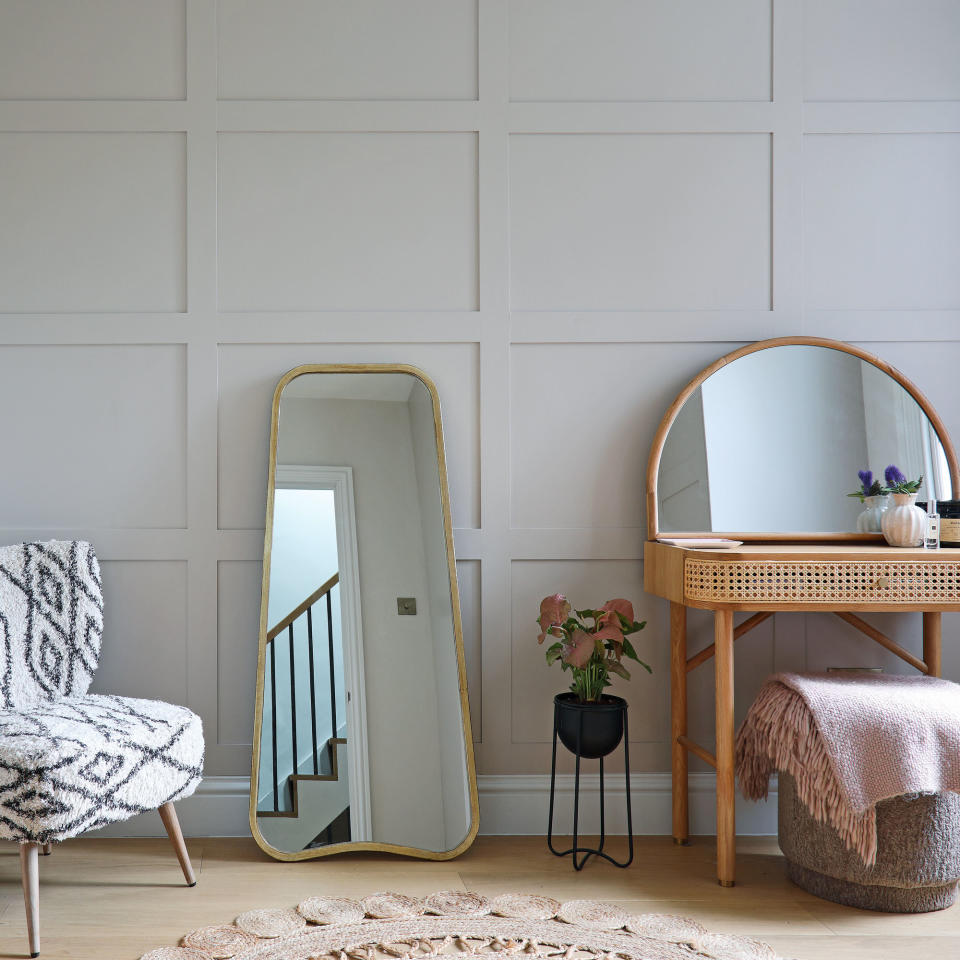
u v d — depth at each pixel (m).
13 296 2.48
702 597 2.08
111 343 2.48
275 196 2.51
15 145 2.47
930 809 1.93
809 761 1.94
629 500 2.55
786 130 2.54
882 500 2.45
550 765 2.52
